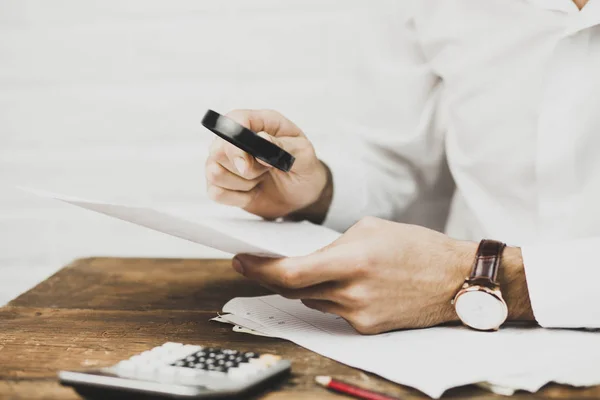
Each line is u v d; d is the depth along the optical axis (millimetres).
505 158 854
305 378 490
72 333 616
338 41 1169
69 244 1278
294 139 765
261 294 763
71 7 1223
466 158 901
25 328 635
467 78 868
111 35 1220
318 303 587
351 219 902
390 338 563
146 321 652
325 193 861
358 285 561
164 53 1214
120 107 1235
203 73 1210
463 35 869
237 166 669
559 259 580
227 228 583
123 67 1227
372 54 975
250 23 1187
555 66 768
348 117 1006
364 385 478
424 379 467
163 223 536
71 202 560
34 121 1258
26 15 1232
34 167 1269
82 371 459
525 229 862
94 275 867
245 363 478
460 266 585
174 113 1225
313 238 675
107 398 451
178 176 1239
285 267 547
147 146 1240
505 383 462
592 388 467
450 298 583
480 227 904
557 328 586
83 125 1249
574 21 741
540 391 464
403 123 961
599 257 574
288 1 1171
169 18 1204
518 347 529
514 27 824
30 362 538
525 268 580
